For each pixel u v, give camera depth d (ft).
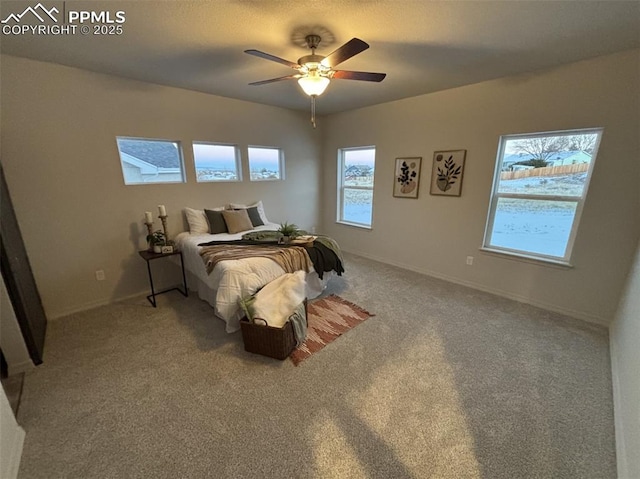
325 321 8.81
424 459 4.65
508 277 10.49
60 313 9.28
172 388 6.13
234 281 7.69
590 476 4.39
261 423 5.28
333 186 16.61
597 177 8.14
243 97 12.19
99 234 9.75
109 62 8.14
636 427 4.17
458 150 11.02
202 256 9.02
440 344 7.68
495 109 9.82
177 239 11.00
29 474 4.41
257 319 7.04
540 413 5.52
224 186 12.86
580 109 8.14
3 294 6.23
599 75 7.72
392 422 5.32
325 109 14.55
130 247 10.48
